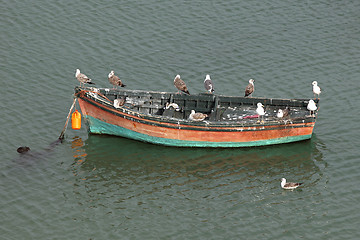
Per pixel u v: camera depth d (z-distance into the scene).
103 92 51.03
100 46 60.03
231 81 56.66
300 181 46.19
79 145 49.81
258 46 60.66
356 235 41.28
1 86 54.91
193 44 60.78
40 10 63.81
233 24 63.19
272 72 57.72
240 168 47.69
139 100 51.31
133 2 65.56
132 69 57.72
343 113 53.34
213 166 47.94
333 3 66.06
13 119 51.53
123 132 50.19
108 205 43.75
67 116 52.47
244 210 43.22
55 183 45.66
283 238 40.94
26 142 49.38
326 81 56.78
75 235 41.12
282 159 48.66
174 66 58.25
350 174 46.69
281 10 65.25
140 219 42.41
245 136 49.06
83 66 57.75
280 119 48.84
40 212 42.91
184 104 51.84
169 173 47.16
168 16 63.97
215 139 49.19
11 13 63.09
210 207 43.47
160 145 50.16
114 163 48.16
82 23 62.53
